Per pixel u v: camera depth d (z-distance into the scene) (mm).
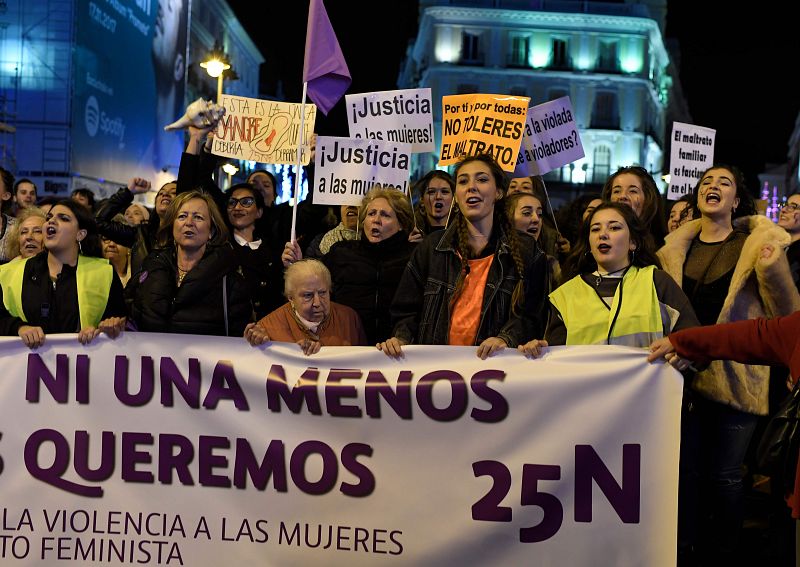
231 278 4555
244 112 6543
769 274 4449
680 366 3867
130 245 6324
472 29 47656
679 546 4848
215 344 4176
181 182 5598
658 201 5809
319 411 4102
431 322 4395
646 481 3902
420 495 4039
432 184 6230
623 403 3918
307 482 4098
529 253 4379
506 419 3992
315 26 5512
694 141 7535
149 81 26578
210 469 4145
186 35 30297
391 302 4922
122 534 4148
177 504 4152
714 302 4805
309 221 7785
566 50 48156
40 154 21266
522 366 4008
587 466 3936
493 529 3992
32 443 4195
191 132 5664
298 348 4148
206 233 4566
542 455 3965
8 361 4219
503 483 3986
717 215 4938
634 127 48531
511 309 4258
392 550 4051
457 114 6133
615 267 4320
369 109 6766
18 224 5852
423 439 4051
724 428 4656
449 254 4449
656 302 4184
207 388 4164
